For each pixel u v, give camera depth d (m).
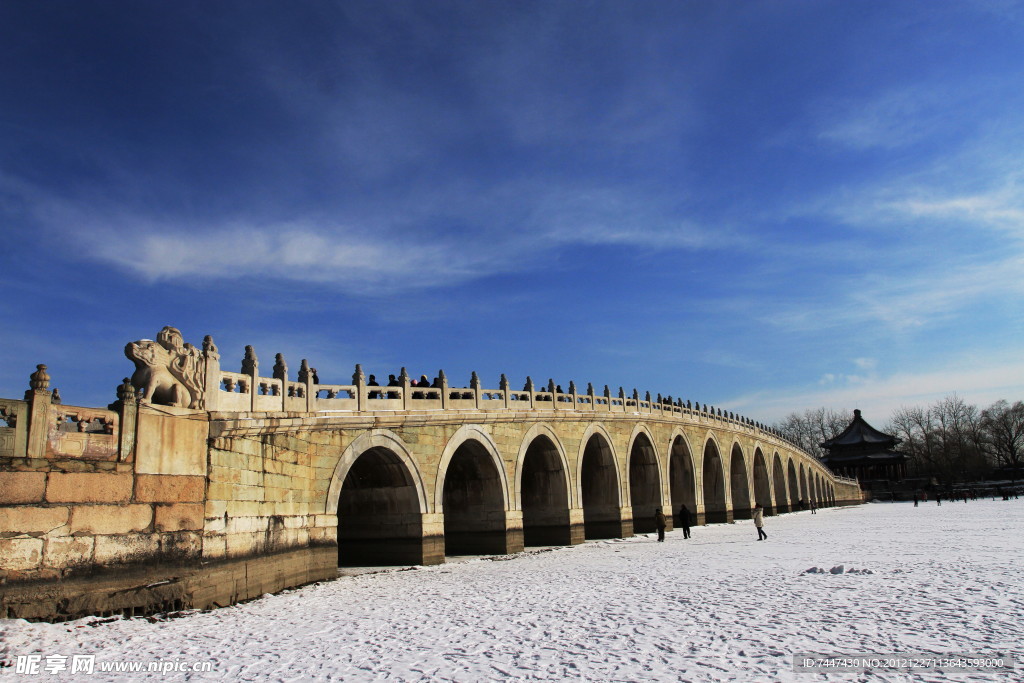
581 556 36.38
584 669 12.81
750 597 20.55
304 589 25.50
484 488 39.31
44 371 16.78
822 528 54.78
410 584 26.59
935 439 159.62
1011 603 17.98
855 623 16.03
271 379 25.56
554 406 44.56
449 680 12.41
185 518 20.06
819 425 192.75
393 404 32.28
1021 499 107.19
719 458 68.38
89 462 17.58
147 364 20.03
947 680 11.29
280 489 25.53
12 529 15.69
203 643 15.73
